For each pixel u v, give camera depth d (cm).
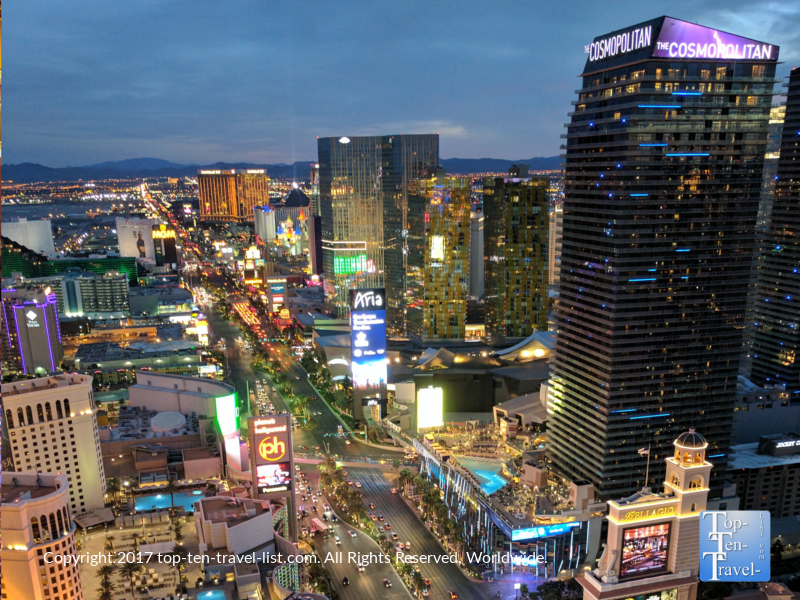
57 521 19488
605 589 19662
